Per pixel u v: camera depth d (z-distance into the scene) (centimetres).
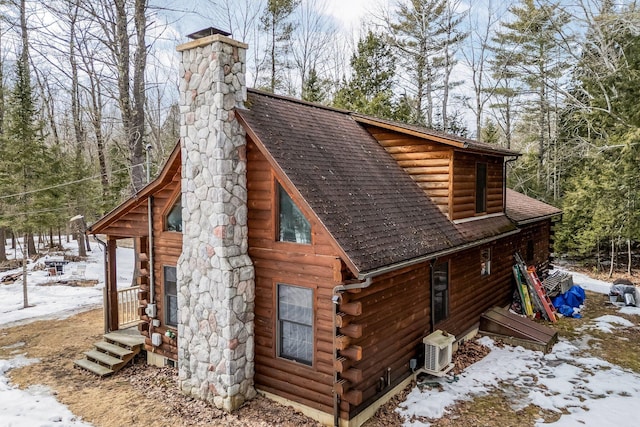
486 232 1125
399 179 1048
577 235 2011
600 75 2006
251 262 810
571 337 1148
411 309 867
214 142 772
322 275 722
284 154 773
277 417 746
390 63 2756
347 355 686
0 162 2020
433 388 852
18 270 2192
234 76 798
